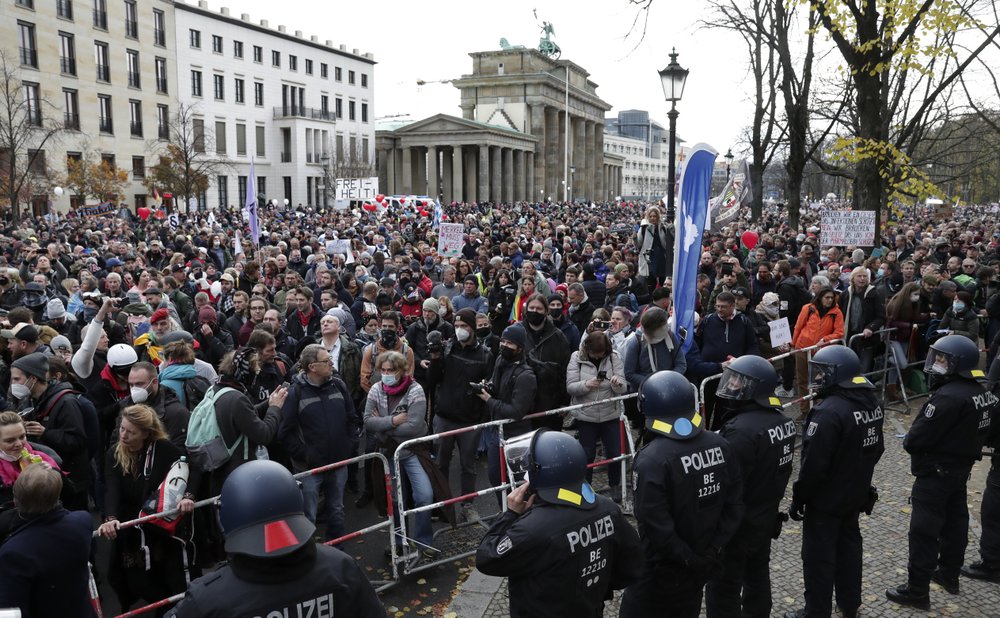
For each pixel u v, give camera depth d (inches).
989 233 1205.7
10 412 180.1
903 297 426.0
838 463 196.7
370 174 2970.0
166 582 196.4
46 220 1305.4
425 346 355.9
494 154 3863.2
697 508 162.4
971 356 211.6
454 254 650.2
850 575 205.0
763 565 194.9
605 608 216.2
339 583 103.0
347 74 3248.0
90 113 2015.3
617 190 5935.0
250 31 2669.8
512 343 264.8
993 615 211.5
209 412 214.7
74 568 144.4
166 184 2078.0
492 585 233.1
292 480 104.1
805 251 554.3
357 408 322.0
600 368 281.1
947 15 478.0
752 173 989.8
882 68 500.7
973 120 936.3
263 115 2778.1
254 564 98.1
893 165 530.6
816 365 203.5
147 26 2217.0
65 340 291.6
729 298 315.6
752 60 980.6
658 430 163.2
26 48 1822.1
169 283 432.8
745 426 187.2
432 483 249.9
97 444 236.4
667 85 576.7
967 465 212.7
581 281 462.6
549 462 133.1
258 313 353.7
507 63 4298.7
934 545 212.4
